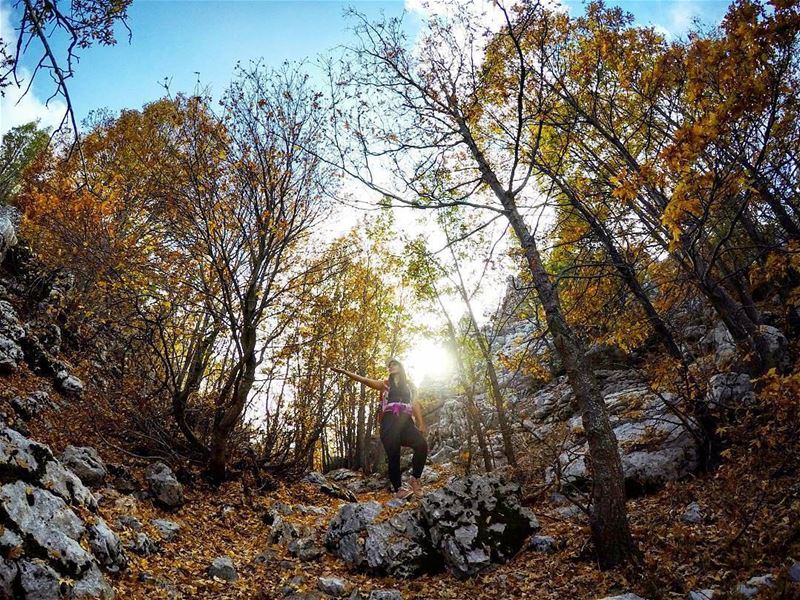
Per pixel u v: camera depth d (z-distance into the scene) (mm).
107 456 9148
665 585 5031
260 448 12570
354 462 24234
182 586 5570
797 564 4559
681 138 4949
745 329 9305
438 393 26672
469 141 8336
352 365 20609
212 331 11062
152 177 10273
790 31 4590
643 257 10336
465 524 6688
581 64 10547
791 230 7441
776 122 6070
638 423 11297
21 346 11820
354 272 18547
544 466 11414
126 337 12531
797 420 6316
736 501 6516
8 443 5578
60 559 4715
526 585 5727
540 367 12906
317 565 6738
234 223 9938
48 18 3664
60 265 14484
